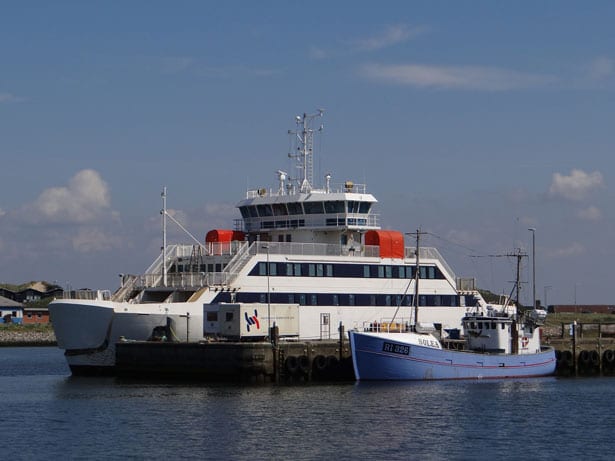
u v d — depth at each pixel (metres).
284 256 84.44
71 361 83.56
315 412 64.00
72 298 84.56
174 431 57.66
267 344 76.56
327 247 88.19
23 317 183.12
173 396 70.69
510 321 86.75
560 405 69.81
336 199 91.75
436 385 78.44
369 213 94.06
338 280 86.75
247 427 58.78
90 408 65.75
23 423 60.59
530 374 88.69
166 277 84.94
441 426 60.31
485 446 54.97
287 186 97.50
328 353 79.56
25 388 77.81
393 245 90.88
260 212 95.94
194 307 80.81
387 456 52.03
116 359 80.69
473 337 86.50
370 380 78.38
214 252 87.75
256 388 74.62
